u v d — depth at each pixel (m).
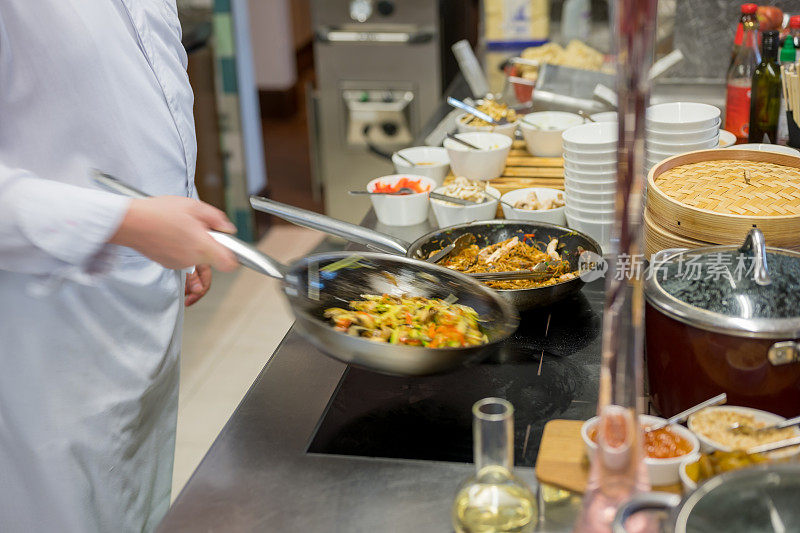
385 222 1.86
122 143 1.42
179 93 1.54
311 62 7.52
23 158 1.37
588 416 1.13
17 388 1.41
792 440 0.89
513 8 3.31
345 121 4.18
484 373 1.25
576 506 0.94
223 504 1.00
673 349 1.06
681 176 1.47
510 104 2.57
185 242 1.20
